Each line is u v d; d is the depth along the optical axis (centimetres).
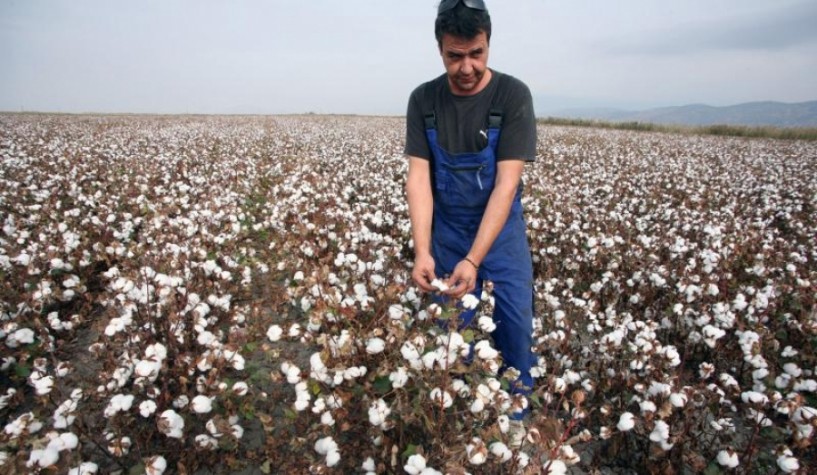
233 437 203
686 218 582
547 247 439
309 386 195
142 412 190
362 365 209
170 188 727
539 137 2142
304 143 1717
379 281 283
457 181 222
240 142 1659
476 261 198
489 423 188
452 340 175
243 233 488
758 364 241
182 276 306
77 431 200
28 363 273
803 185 955
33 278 346
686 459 211
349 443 208
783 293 348
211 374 208
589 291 366
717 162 1390
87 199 603
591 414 243
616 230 505
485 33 192
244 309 309
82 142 1452
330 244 421
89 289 382
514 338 236
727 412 253
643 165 1238
